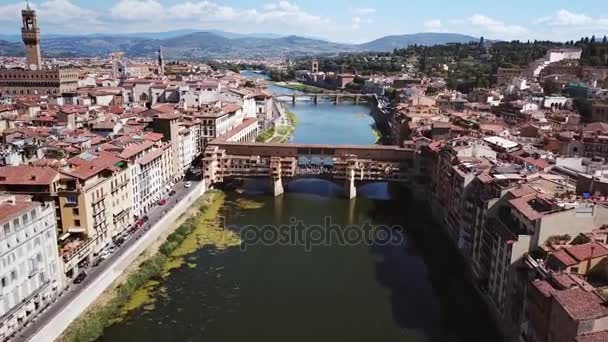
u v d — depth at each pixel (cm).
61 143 19438
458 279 15288
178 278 15350
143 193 18938
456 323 13012
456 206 17112
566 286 9569
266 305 13888
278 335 12500
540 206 12100
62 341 11694
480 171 15975
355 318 13275
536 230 11394
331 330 12731
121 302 13738
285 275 15650
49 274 12594
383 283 15162
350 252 17375
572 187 14038
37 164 15650
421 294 14525
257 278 15425
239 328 12762
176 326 12812
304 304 13962
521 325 11000
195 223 19512
